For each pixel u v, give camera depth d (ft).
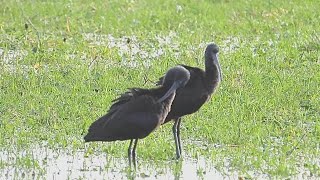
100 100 50.62
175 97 42.06
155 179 39.55
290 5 81.61
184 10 79.46
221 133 45.60
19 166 40.78
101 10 78.79
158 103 39.65
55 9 78.59
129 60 60.49
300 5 81.92
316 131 46.42
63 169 40.68
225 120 47.62
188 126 46.80
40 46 63.41
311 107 50.78
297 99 52.03
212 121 47.55
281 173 40.24
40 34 68.18
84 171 40.47
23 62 59.57
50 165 41.19
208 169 41.04
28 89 52.85
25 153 42.75
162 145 43.78
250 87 53.83
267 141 44.91
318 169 40.78
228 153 42.98
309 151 43.47
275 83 54.80
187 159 42.50
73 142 43.93
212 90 43.70
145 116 39.34
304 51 63.67
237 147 43.93
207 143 44.86
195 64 59.31
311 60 61.57
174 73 40.27
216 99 51.37
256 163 41.14
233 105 50.24
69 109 49.11
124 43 66.44
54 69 57.57
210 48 43.91
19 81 54.44
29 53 61.57
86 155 42.47
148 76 55.98
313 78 56.24
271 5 81.20
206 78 43.42
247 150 43.45
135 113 39.29
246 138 45.27
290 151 43.29
